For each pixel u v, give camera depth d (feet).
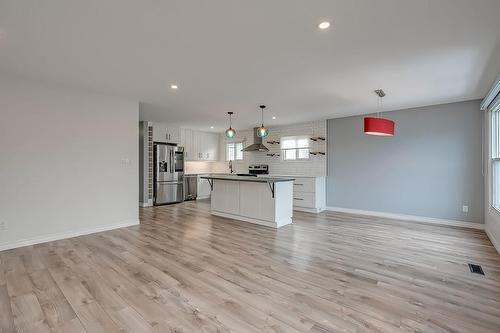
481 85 12.64
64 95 13.00
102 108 14.37
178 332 5.81
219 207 18.65
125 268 9.27
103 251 11.05
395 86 12.83
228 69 10.76
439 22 7.20
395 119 18.13
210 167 31.63
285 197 16.26
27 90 11.90
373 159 19.24
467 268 9.43
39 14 6.79
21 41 8.30
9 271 8.97
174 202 24.72
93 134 14.01
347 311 6.66
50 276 8.58
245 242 12.45
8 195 11.41
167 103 16.42
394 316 6.46
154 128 23.30
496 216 11.76
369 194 19.45
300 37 8.10
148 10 6.66
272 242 12.48
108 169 14.60
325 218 18.17
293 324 6.12
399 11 6.70
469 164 15.53
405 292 7.66
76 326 6.00
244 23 7.31
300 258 10.36
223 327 6.00
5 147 11.35
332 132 21.45
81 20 7.11
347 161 20.59
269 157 25.89
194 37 8.12
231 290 7.73
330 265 9.66
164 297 7.29
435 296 7.44
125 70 10.85
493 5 6.39
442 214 16.44
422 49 8.85
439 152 16.53
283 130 24.70
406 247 11.76
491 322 6.23
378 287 7.97
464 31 7.65
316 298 7.30
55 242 12.31
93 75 11.41
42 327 5.97
